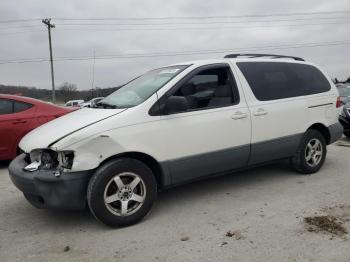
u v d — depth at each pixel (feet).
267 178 18.81
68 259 11.31
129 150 13.21
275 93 17.47
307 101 18.49
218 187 17.62
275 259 10.73
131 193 13.43
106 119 13.16
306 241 11.72
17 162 14.17
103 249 11.85
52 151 12.86
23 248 12.13
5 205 16.25
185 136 14.43
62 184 12.42
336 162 22.00
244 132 16.05
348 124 29.48
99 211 12.85
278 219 13.56
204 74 15.53
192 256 11.13
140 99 14.33
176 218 14.08
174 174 14.40
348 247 11.23
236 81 16.31
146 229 13.20
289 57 19.43
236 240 12.02
